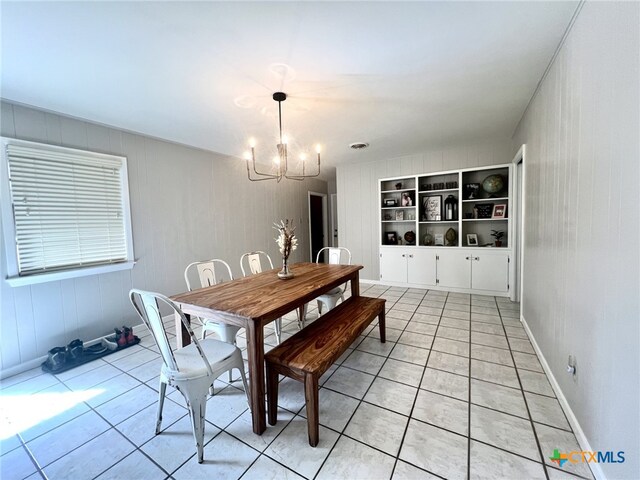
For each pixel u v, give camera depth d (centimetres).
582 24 141
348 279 276
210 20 144
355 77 205
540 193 227
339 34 158
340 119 287
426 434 153
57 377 223
